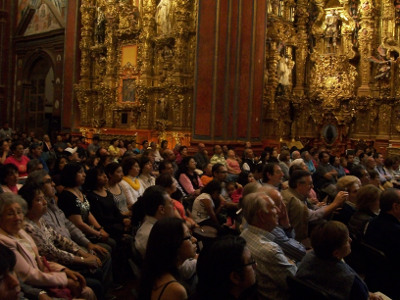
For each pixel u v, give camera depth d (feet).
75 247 17.58
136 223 18.26
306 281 12.25
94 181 22.27
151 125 63.98
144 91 63.21
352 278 12.28
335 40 68.03
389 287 15.66
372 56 65.05
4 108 88.33
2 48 87.81
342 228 12.37
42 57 84.38
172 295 10.07
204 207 23.20
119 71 67.92
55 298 14.14
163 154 35.88
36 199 16.21
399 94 62.69
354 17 66.23
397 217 16.49
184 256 10.94
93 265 16.96
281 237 16.14
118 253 21.12
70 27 74.59
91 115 72.69
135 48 66.13
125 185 25.14
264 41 57.77
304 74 69.97
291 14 67.56
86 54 72.38
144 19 64.08
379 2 65.10
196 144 52.37
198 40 53.01
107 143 66.69
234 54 54.39
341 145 67.21
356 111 66.39
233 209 25.39
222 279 9.12
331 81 67.72
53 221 18.25
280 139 67.15
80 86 72.43
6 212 13.93
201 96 52.54
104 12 70.08
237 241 9.49
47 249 16.16
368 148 55.62
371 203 18.26
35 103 87.15
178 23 60.03
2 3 87.56
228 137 53.98
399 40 63.72
